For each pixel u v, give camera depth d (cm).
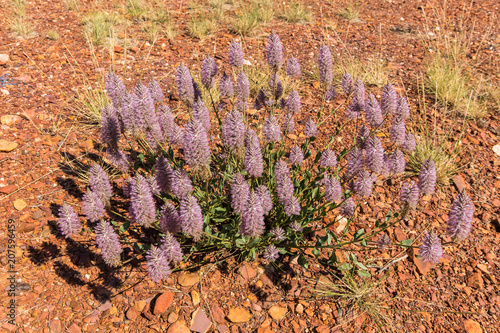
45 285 332
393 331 319
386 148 502
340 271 361
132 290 336
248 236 304
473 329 320
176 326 312
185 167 445
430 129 537
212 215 362
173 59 682
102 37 723
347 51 732
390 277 359
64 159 456
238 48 379
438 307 337
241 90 393
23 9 800
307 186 374
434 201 439
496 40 782
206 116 327
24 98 549
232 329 317
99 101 529
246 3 958
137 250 327
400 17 919
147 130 336
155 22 825
